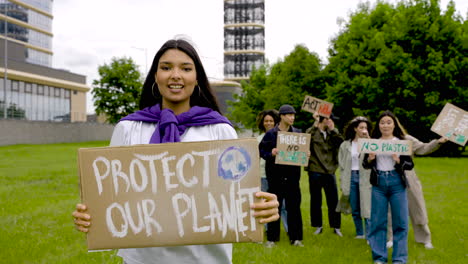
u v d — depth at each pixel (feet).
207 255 6.37
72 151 89.30
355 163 19.97
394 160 15.24
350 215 26.08
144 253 6.37
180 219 6.15
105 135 164.25
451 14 80.74
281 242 19.26
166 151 6.22
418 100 79.15
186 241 6.13
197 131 6.64
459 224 21.98
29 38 242.99
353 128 20.01
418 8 81.51
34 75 162.61
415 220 17.85
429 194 32.04
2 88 150.61
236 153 6.19
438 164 61.57
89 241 6.18
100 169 6.25
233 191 6.16
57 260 16.03
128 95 137.90
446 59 78.64
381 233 15.75
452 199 29.73
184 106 6.87
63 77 180.45
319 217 21.13
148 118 6.77
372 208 15.70
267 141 18.95
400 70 77.82
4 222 22.44
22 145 114.83
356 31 94.79
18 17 236.02
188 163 6.21
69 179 41.75
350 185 19.98
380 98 80.74
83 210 6.20
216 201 6.15
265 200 6.28
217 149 6.20
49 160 66.80
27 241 18.44
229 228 6.12
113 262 15.81
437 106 77.41
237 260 16.24
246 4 283.18
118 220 6.19
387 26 84.99
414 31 80.07
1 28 227.61
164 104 6.90
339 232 20.92
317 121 21.40
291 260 16.14
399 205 15.15
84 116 165.58
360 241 19.35
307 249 17.75
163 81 6.57
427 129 80.38
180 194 6.18
